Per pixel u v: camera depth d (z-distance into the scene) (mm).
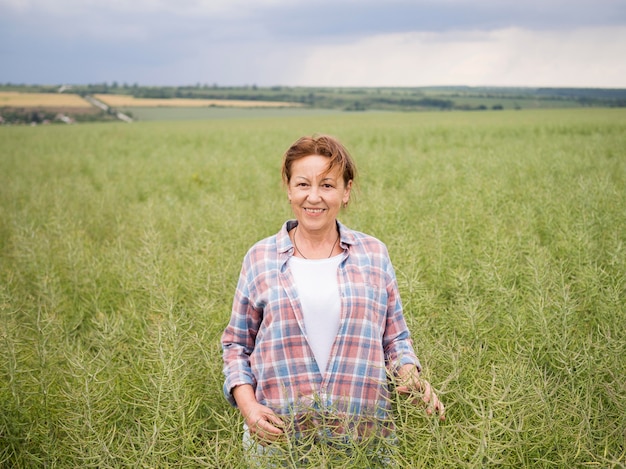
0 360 3512
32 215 8984
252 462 2250
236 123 52219
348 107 105875
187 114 84250
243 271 2633
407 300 4004
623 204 7121
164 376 2812
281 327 2502
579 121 33219
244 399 2525
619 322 3750
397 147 20781
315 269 2531
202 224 7605
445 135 26938
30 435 3070
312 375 2510
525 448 2402
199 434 3033
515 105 101938
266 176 12617
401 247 5398
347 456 2266
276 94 147250
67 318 4895
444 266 5383
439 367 2912
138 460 2455
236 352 2660
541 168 11984
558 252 6105
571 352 3217
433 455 2184
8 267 6555
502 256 5266
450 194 9305
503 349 3643
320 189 2457
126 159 19516
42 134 36625
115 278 5648
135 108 96562
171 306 3943
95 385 3082
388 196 9812
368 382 2500
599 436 2592
